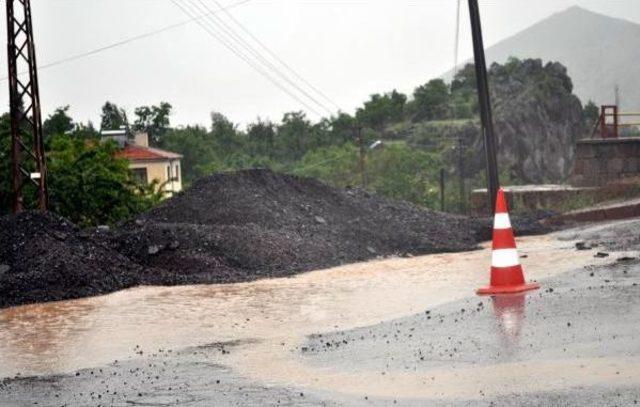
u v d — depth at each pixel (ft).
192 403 32.99
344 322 50.34
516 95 612.70
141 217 112.68
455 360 36.32
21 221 88.38
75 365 42.19
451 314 47.98
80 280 76.07
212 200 112.16
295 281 76.48
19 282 74.90
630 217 121.80
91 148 206.08
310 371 37.19
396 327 46.06
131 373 39.29
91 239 87.56
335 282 73.56
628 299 45.88
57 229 88.48
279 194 117.39
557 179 590.14
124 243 88.84
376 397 31.71
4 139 151.53
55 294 72.95
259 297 66.03
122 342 48.37
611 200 145.28
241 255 88.69
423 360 37.01
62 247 82.94
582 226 117.39
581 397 28.81
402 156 447.83
